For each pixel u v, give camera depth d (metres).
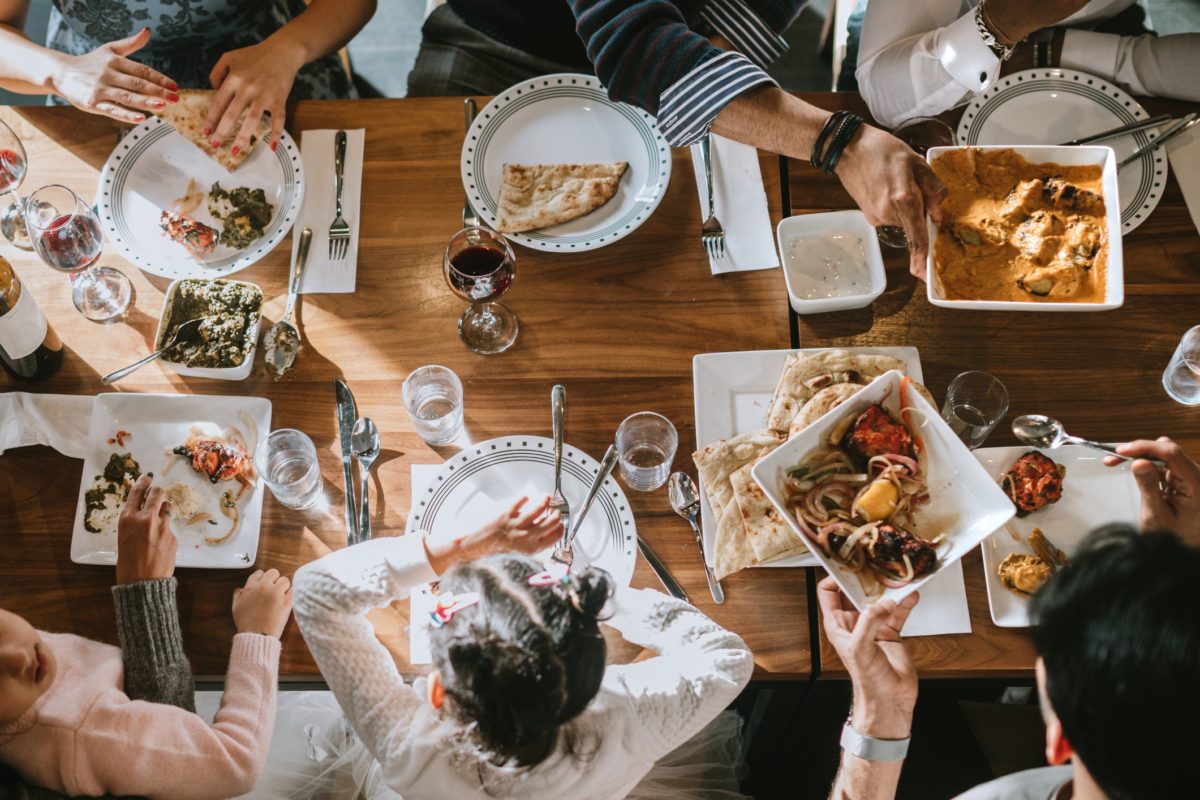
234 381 1.49
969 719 1.68
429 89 2.08
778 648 1.30
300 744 1.65
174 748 1.20
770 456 1.26
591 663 1.01
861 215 1.49
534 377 1.49
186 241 1.56
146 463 1.42
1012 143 1.62
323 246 1.59
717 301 1.54
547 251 1.57
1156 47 1.61
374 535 1.38
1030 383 1.47
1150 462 1.25
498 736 0.99
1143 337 1.49
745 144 1.56
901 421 1.29
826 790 1.78
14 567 1.37
